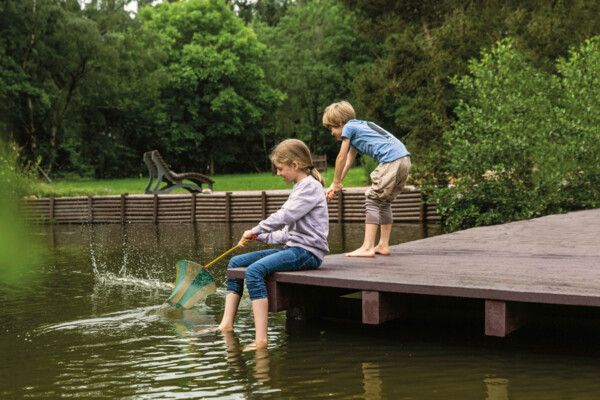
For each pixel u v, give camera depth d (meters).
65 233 14.84
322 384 3.24
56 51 33.81
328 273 4.32
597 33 20.59
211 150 49.28
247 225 16.61
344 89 46.44
